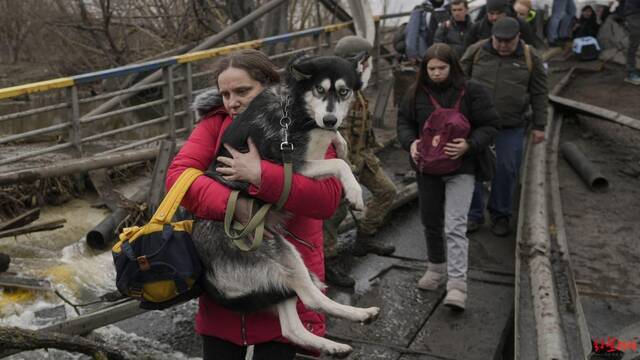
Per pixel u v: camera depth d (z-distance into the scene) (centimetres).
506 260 602
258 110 265
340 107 267
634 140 997
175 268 250
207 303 278
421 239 648
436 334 469
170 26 1327
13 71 1318
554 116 1066
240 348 282
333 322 482
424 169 493
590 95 1294
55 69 1312
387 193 569
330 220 519
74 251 550
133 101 1122
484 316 496
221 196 254
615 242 652
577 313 430
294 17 1628
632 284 565
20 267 504
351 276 557
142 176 713
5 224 538
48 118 1054
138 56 1305
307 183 258
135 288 254
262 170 251
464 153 480
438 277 536
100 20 1305
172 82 761
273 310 268
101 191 632
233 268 256
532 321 424
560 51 1673
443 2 964
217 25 1340
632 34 1360
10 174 542
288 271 257
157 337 457
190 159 278
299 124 266
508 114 621
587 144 992
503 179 639
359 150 541
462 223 491
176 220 291
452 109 492
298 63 268
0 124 991
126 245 252
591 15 1677
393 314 496
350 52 497
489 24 738
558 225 612
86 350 315
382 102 1013
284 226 275
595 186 807
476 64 634
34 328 425
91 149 739
